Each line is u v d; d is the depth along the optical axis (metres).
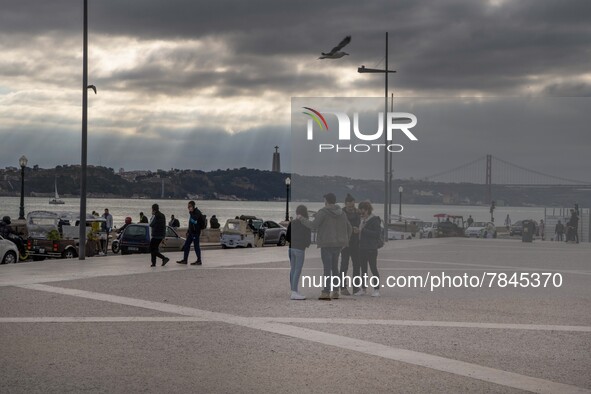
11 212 174.38
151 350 9.86
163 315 12.72
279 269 21.62
